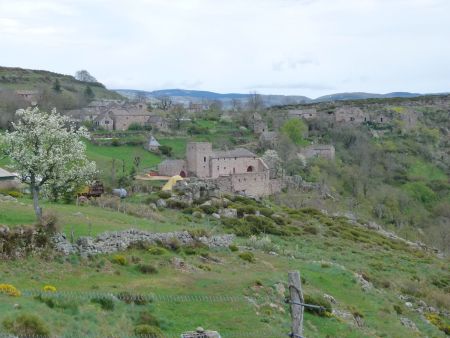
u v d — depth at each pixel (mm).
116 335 33500
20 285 39375
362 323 53906
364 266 82875
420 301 70688
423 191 195750
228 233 83688
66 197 80438
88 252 49312
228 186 130000
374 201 173375
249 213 102375
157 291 44562
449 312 71062
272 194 147250
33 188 55500
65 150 55938
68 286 41375
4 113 166500
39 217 51812
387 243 111375
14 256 44219
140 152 170500
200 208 98312
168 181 126438
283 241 88750
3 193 80688
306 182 167250
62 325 32438
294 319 27188
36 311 32812
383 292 68562
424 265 96625
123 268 49250
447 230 149500
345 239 104750
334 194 168250
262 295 49312
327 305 51469
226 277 52781
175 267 52844
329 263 71688
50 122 55094
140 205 92125
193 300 44031
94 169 57906
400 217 164125
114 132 188250
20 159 54219
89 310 36250
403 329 55656
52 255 46375
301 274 62031
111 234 53938
